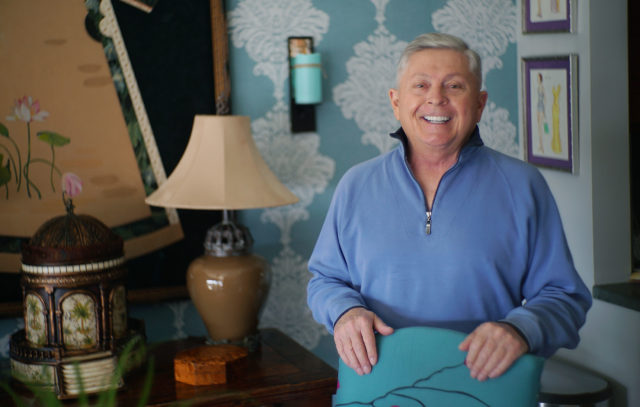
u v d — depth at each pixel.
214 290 2.13
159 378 2.00
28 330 1.97
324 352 2.65
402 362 1.32
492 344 1.24
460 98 1.40
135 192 2.35
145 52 2.33
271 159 2.53
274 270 2.56
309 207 2.58
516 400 1.23
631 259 2.55
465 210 1.44
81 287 1.91
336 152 2.60
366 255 1.50
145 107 2.35
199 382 1.93
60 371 1.88
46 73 2.24
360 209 1.53
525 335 1.26
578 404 2.15
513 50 2.79
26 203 2.24
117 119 2.32
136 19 2.31
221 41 2.39
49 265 1.89
